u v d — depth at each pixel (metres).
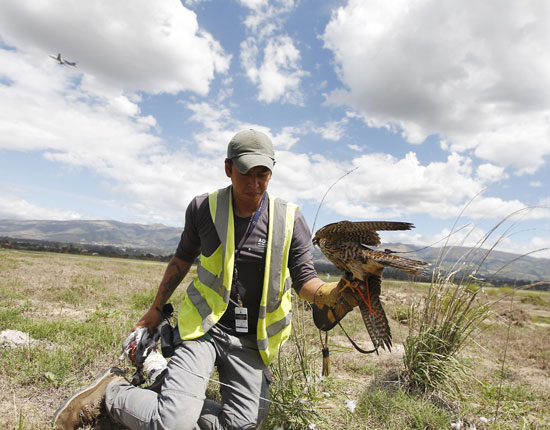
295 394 3.18
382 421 3.55
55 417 2.74
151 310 3.17
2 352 4.11
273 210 2.81
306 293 2.86
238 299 2.77
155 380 2.99
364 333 7.43
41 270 13.59
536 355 6.95
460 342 4.54
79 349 4.35
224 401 2.76
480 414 3.85
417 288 5.02
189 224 3.00
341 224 2.32
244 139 2.56
